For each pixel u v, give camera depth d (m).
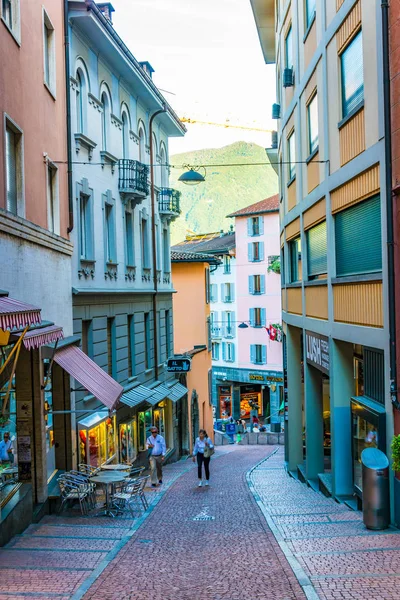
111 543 11.74
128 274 25.81
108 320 23.62
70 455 17.42
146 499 17.44
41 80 16.17
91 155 21.61
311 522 12.85
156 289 30.02
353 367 16.22
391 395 11.69
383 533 11.07
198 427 38.66
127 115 26.25
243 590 8.23
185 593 8.27
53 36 17.58
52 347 15.78
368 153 12.92
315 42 17.58
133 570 9.65
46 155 16.48
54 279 16.84
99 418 19.64
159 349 30.91
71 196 18.78
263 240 62.28
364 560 9.16
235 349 65.50
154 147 31.62
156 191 31.64
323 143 16.69
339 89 15.12
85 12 19.42
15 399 14.83
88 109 21.30
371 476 11.43
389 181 11.64
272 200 63.62
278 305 61.81
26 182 14.71
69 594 8.09
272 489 19.39
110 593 8.34
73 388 18.16
